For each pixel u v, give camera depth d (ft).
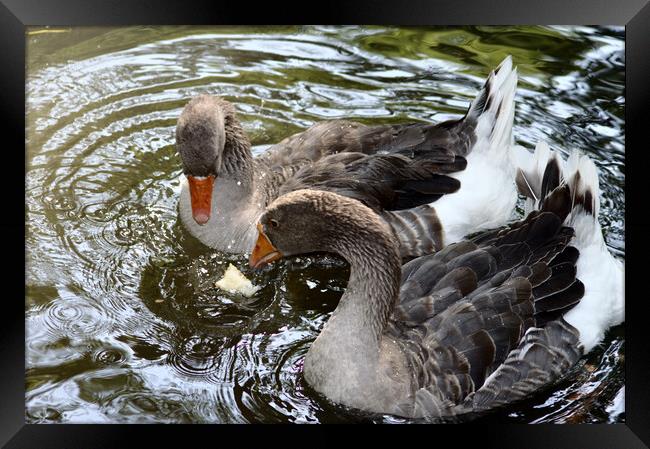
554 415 15.40
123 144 22.75
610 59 24.26
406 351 15.20
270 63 25.52
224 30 25.88
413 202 19.75
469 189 19.97
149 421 15.31
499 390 15.10
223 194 19.89
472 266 16.11
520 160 19.01
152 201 21.04
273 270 19.07
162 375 16.22
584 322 16.28
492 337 15.07
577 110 23.57
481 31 25.32
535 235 16.76
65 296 18.06
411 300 15.93
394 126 20.79
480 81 24.68
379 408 15.06
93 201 20.83
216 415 15.44
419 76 24.93
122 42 25.77
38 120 23.20
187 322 17.60
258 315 17.84
